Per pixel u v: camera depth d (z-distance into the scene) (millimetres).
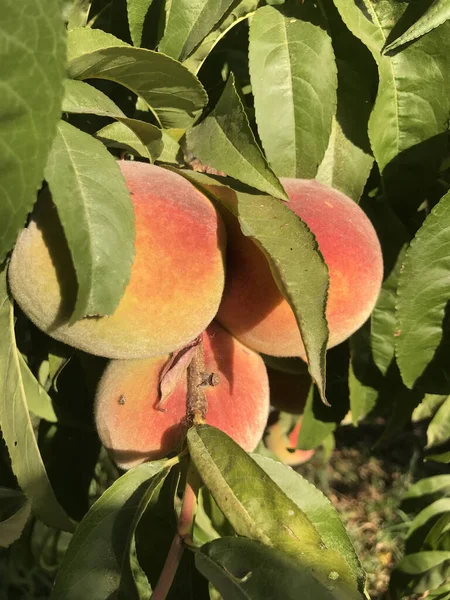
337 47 311
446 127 305
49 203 230
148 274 233
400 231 351
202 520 371
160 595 234
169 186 248
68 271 227
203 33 289
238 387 285
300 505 275
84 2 324
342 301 272
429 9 281
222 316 284
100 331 239
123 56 249
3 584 549
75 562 242
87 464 382
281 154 292
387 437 395
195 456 235
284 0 323
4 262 252
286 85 291
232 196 248
